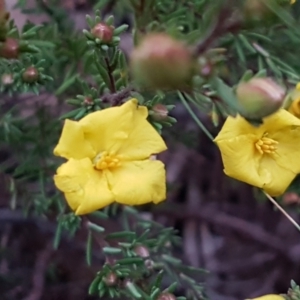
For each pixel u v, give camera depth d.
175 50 0.17
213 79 0.19
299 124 0.22
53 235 0.34
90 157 0.22
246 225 0.37
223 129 0.22
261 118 0.19
